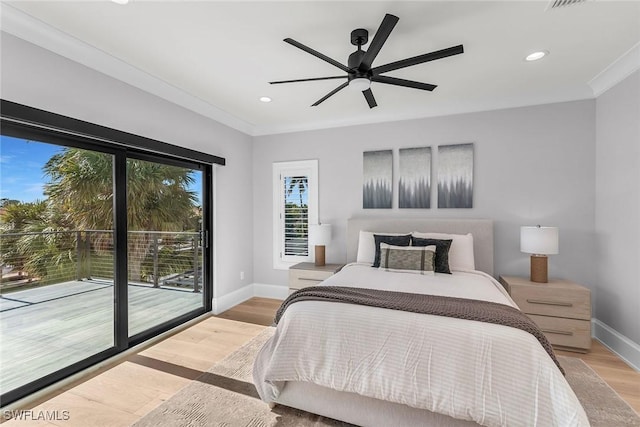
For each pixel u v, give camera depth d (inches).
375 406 66.3
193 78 110.3
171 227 129.2
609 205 111.0
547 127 126.3
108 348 101.8
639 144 95.2
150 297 120.6
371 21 76.8
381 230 147.0
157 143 112.2
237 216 164.4
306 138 166.9
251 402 78.6
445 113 140.4
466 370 57.5
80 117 88.8
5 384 79.4
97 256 99.0
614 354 104.7
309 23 77.7
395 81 87.0
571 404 51.3
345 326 68.4
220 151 150.5
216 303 148.0
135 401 78.5
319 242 151.5
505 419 53.7
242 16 74.7
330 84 116.0
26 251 83.1
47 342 87.9
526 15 74.4
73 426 69.2
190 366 96.7
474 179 137.1
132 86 105.0
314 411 71.9
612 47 89.4
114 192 103.1
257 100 132.3
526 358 55.9
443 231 137.0
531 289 110.8
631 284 99.2
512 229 131.7
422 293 86.3
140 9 71.7
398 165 149.5
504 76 109.3
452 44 87.7
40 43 79.0
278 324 79.7
